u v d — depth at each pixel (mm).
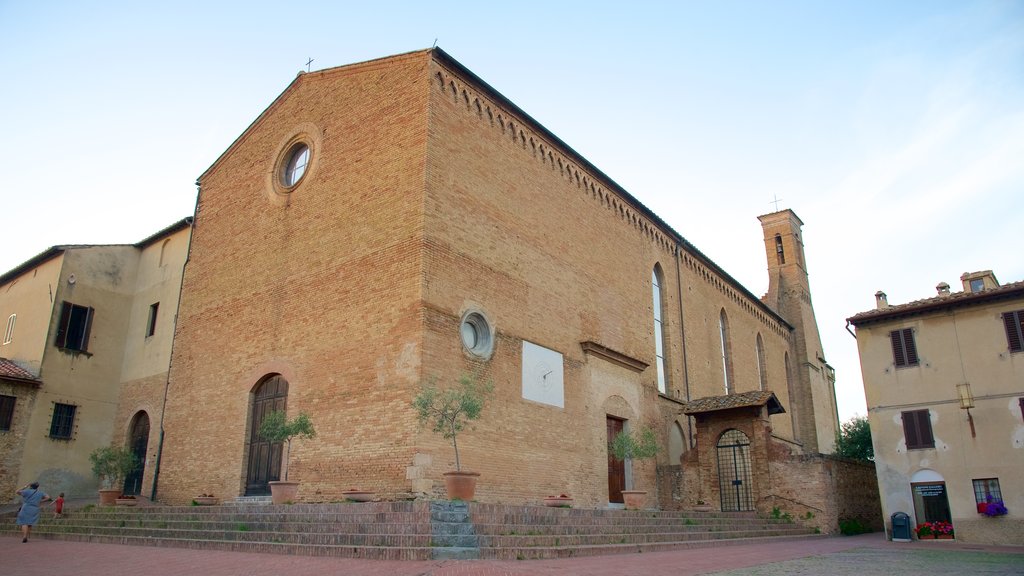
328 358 22047
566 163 28062
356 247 22484
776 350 47188
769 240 53719
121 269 33281
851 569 13344
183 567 12641
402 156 22047
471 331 21703
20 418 28594
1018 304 24984
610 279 29469
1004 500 23688
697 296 37719
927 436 25500
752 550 18312
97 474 27453
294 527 16250
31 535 21906
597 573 11555
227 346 26188
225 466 24203
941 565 14352
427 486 18594
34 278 32781
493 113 24594
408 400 19250
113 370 31984
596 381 26641
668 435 31172
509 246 23828
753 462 28078
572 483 23969
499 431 21406
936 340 26203
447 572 11125
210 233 29422
